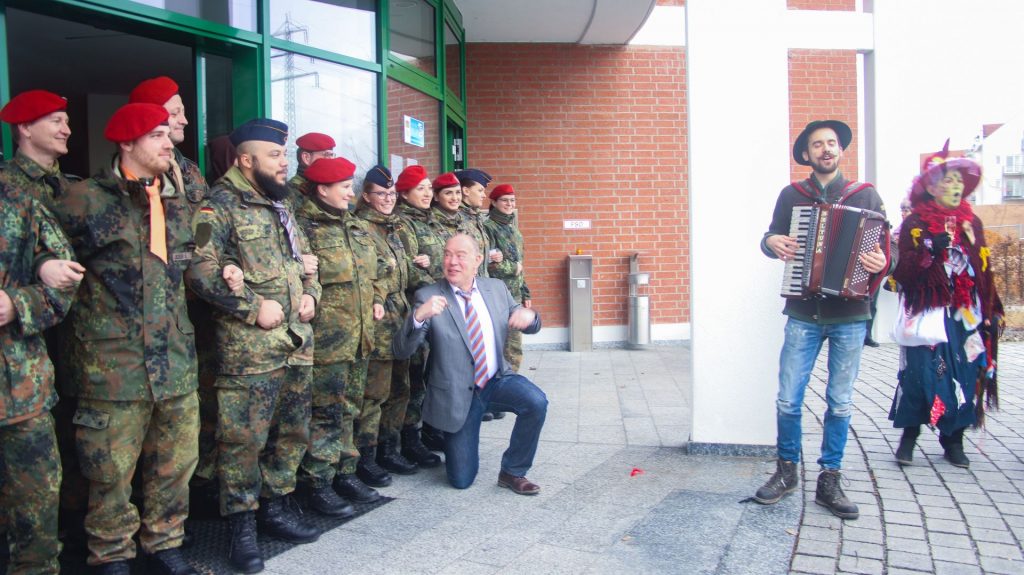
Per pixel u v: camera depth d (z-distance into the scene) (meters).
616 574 3.22
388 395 4.50
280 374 3.42
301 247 3.75
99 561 2.97
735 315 4.83
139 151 2.97
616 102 9.45
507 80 9.27
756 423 4.87
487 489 4.38
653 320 9.72
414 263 4.92
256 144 3.44
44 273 2.65
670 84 9.53
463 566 3.32
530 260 9.45
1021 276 10.45
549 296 9.49
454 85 8.48
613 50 9.41
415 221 5.11
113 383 2.90
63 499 3.36
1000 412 6.08
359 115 5.45
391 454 4.73
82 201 2.90
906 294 4.66
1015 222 11.03
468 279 4.39
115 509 2.97
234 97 4.63
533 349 9.53
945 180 4.70
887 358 8.71
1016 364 8.29
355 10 5.40
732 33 4.72
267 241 3.44
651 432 5.56
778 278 4.77
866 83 9.52
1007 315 10.34
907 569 3.25
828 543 3.52
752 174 4.75
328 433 3.98
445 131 7.16
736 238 4.79
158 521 3.14
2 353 2.59
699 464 4.74
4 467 2.71
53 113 2.93
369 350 4.12
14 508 2.74
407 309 4.61
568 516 3.91
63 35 6.39
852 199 3.86
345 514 3.91
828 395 3.96
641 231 9.59
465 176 6.14
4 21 3.46
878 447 5.11
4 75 3.44
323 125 5.11
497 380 4.41
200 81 4.49
